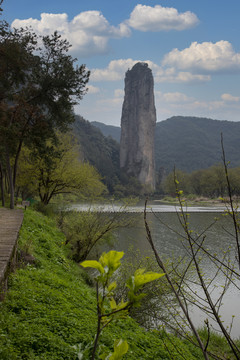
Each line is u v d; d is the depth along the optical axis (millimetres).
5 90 25625
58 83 25797
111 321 1275
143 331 9008
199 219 56125
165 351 7691
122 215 19203
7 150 24625
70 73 25812
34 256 12031
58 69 25875
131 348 7086
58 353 5109
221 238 33750
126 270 12297
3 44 24750
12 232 10914
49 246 14820
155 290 10602
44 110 27797
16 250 10164
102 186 32750
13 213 19453
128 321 9383
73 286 10266
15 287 7602
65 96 26906
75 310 7582
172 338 9180
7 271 7074
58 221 24938
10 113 25484
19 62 25297
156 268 11688
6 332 5316
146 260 12414
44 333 5590
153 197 199750
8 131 23453
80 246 19188
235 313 14906
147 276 1250
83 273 14891
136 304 1250
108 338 6520
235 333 13039
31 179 32750
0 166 27500
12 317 5914
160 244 31578
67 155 32875
